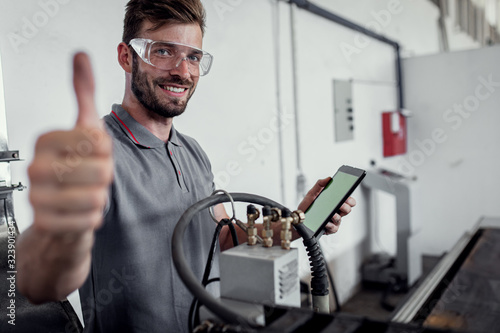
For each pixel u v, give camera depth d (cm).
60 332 79
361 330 47
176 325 90
